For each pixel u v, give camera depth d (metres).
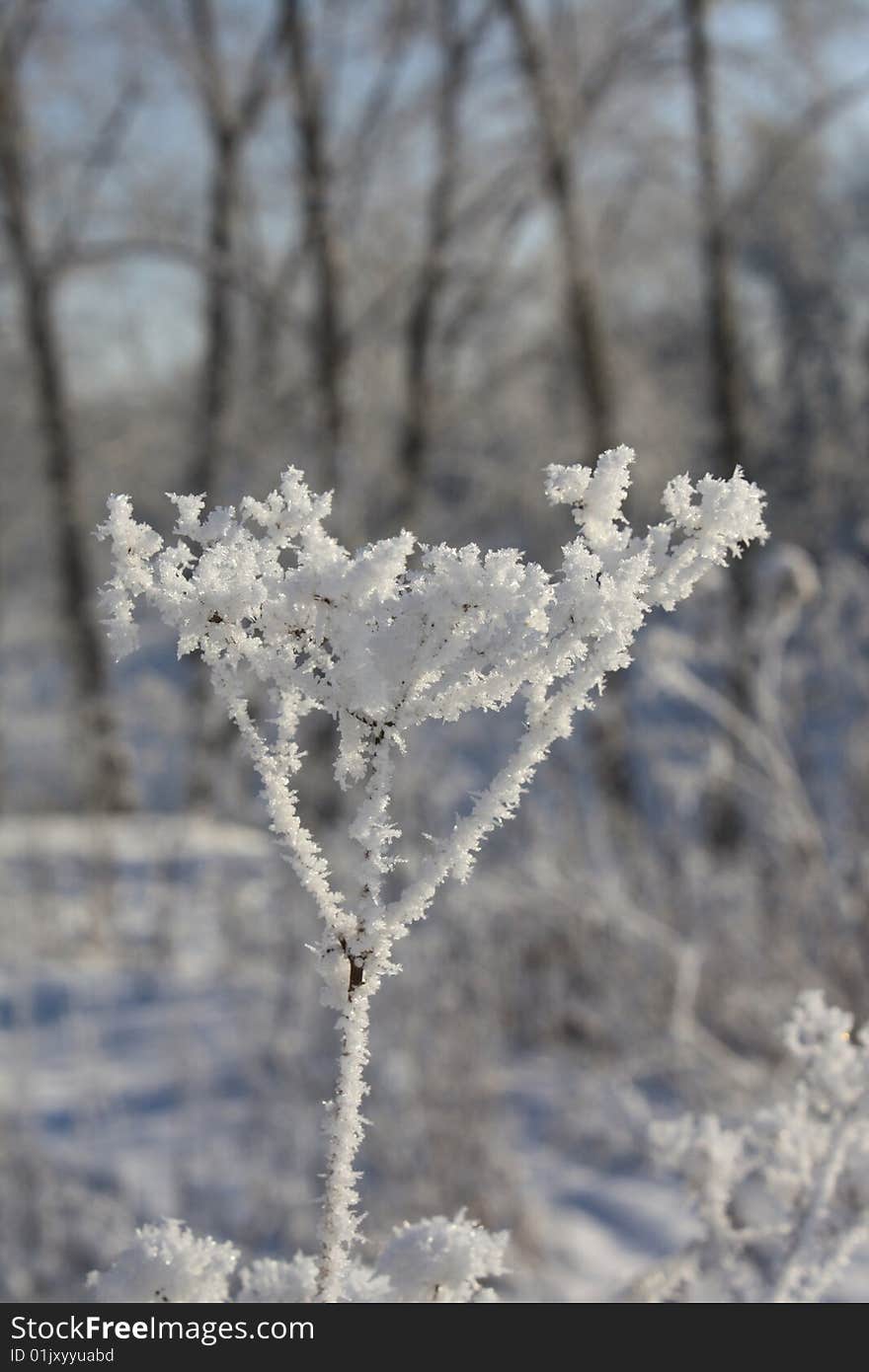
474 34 9.91
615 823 4.73
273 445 10.69
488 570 0.68
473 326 11.00
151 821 8.73
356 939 0.70
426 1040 3.45
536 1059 4.24
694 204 9.90
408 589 0.69
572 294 9.80
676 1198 3.37
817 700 3.91
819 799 3.87
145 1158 3.55
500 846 4.35
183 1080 3.84
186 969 5.54
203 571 0.67
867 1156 1.13
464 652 0.68
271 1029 3.83
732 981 3.98
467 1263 0.85
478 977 3.93
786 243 12.98
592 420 9.91
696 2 9.24
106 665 10.71
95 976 5.51
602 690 0.69
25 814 9.52
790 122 9.87
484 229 10.48
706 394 11.35
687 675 3.49
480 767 4.42
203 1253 0.83
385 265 10.52
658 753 4.43
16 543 12.37
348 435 9.73
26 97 10.89
